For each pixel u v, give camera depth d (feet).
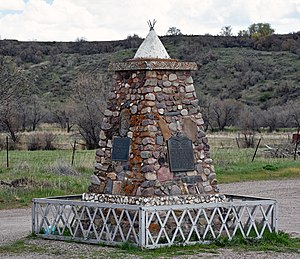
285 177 115.03
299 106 232.32
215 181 52.85
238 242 48.96
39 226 53.88
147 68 50.67
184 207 47.62
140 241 46.06
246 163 128.16
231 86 279.49
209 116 222.48
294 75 286.46
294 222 65.87
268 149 150.10
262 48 336.08
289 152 148.15
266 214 51.72
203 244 47.96
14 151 146.61
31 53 314.76
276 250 47.14
